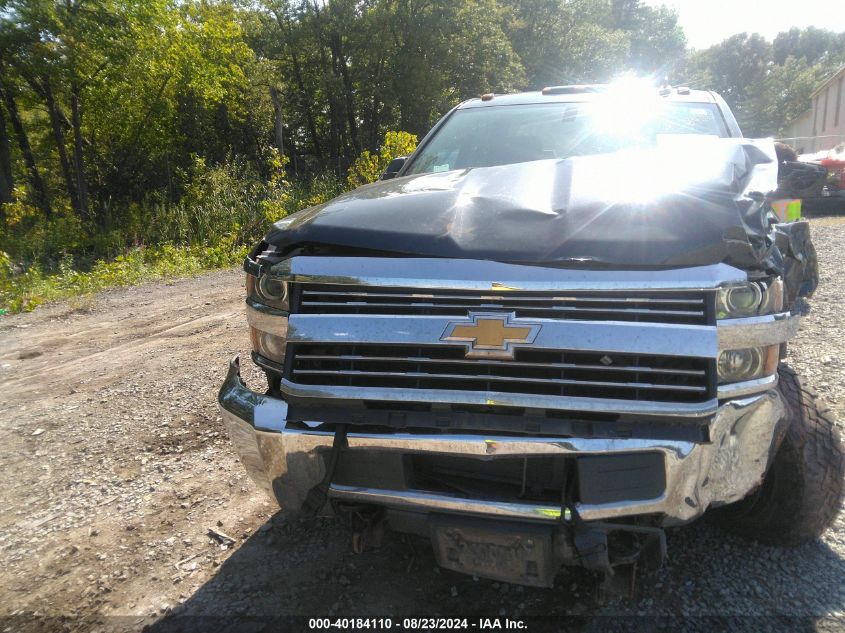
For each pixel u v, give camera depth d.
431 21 32.88
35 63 20.14
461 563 2.07
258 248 2.38
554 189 2.26
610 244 1.91
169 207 17.75
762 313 1.93
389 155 15.88
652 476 1.86
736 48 76.94
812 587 2.35
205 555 2.78
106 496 3.35
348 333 1.98
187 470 3.58
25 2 19.41
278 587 2.53
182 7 26.42
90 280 10.55
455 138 3.79
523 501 1.93
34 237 15.66
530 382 1.86
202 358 5.75
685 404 1.80
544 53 41.81
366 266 2.02
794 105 71.94
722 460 1.92
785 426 2.08
